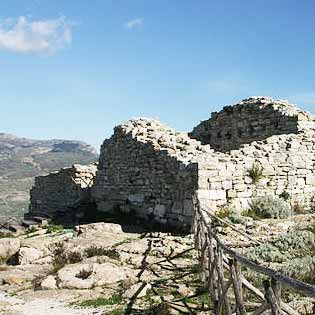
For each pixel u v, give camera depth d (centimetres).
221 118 3209
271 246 1475
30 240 2136
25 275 1608
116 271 1441
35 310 1166
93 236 1992
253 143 2344
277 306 609
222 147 3183
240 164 2119
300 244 1516
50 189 3809
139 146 2539
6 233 2542
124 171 2680
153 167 2377
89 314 1109
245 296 1018
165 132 2720
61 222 2717
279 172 2252
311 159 2411
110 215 2641
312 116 2727
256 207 2089
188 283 1277
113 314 1078
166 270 1454
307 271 1187
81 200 3222
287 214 2081
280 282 600
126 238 1967
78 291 1334
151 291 1237
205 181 2002
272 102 2884
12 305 1224
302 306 978
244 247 1581
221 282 904
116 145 2814
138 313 1075
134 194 2545
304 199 2345
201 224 1493
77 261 1664
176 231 2050
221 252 944
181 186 2105
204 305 1074
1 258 1902
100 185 2972
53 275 1485
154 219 2311
